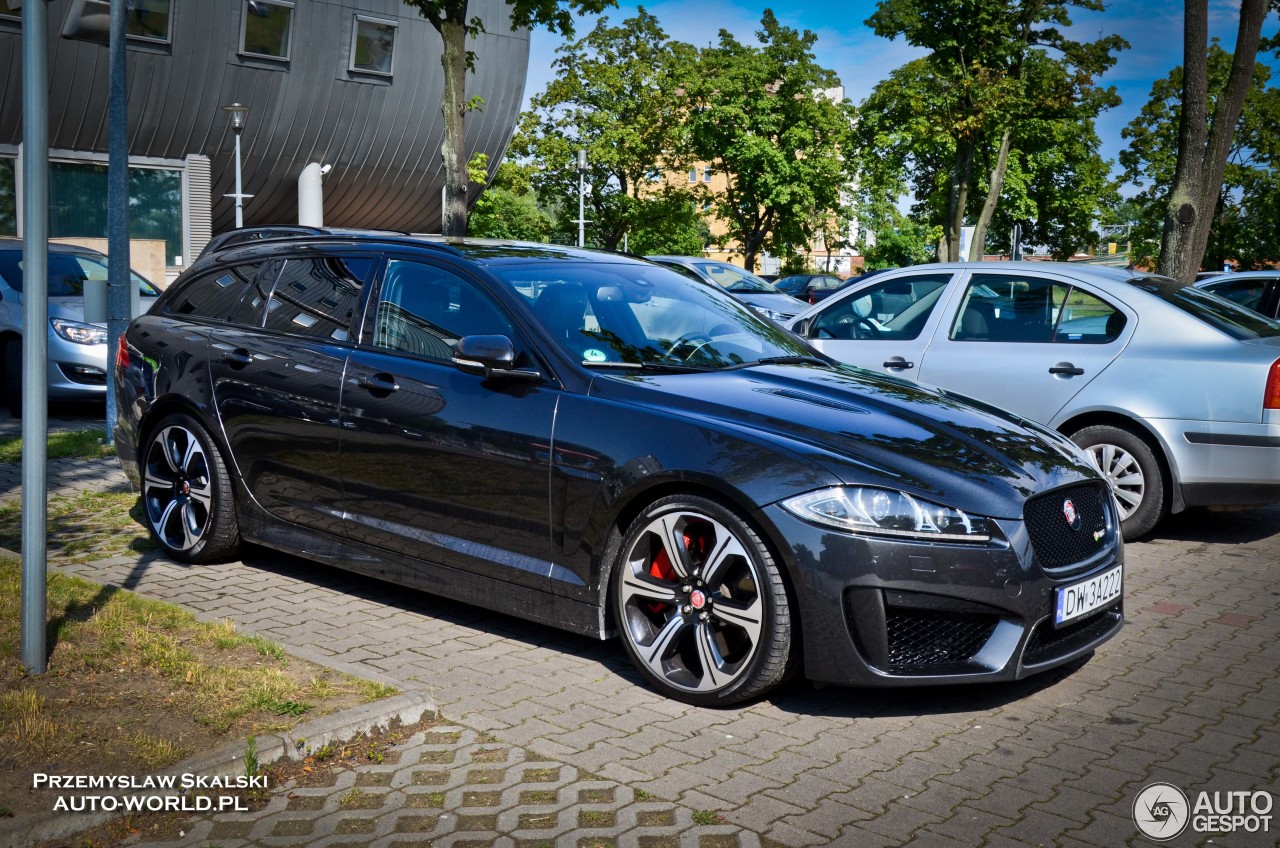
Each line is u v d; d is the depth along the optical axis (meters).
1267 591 5.77
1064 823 3.19
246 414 5.46
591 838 3.03
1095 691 4.27
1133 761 3.63
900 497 3.77
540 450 4.36
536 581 4.41
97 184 29.56
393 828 3.07
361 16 32.22
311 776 3.38
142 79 29.16
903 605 3.73
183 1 29.16
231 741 3.43
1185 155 14.08
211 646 4.32
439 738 3.69
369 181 35.47
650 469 4.07
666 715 3.96
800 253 50.47
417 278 5.12
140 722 3.55
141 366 6.05
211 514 5.63
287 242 5.84
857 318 7.94
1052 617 3.94
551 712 3.96
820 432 4.03
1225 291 12.21
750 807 3.24
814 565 3.74
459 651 4.61
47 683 3.83
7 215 28.27
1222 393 6.47
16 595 4.78
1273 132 46.28
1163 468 6.73
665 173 44.25
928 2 31.80
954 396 4.90
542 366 4.54
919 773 3.51
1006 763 3.60
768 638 3.84
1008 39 31.53
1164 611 5.39
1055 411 6.95
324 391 5.13
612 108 41.09
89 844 2.94
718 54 46.22
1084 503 4.26
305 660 4.20
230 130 31.41
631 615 4.20
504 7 34.78
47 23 3.66
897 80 33.19
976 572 3.75
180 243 31.09
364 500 5.00
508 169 39.97
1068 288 7.20
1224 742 3.79
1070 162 46.97
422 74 33.94
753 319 5.50
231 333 5.72
